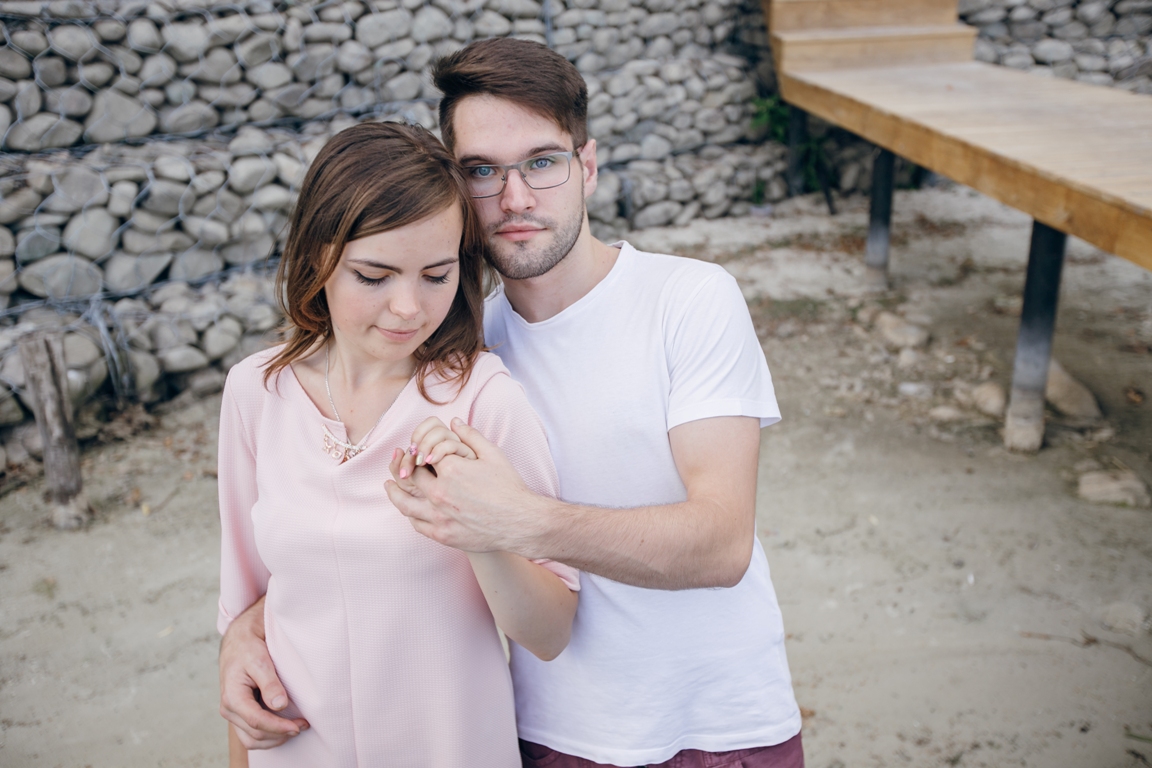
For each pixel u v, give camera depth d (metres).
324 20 5.08
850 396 4.31
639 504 1.33
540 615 1.18
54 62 4.34
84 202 4.25
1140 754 2.40
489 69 1.19
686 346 1.27
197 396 4.39
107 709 2.72
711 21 6.59
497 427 1.19
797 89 5.54
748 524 1.21
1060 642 2.81
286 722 1.27
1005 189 3.33
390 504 1.19
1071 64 6.93
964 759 2.43
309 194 1.09
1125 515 3.36
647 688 1.34
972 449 3.85
